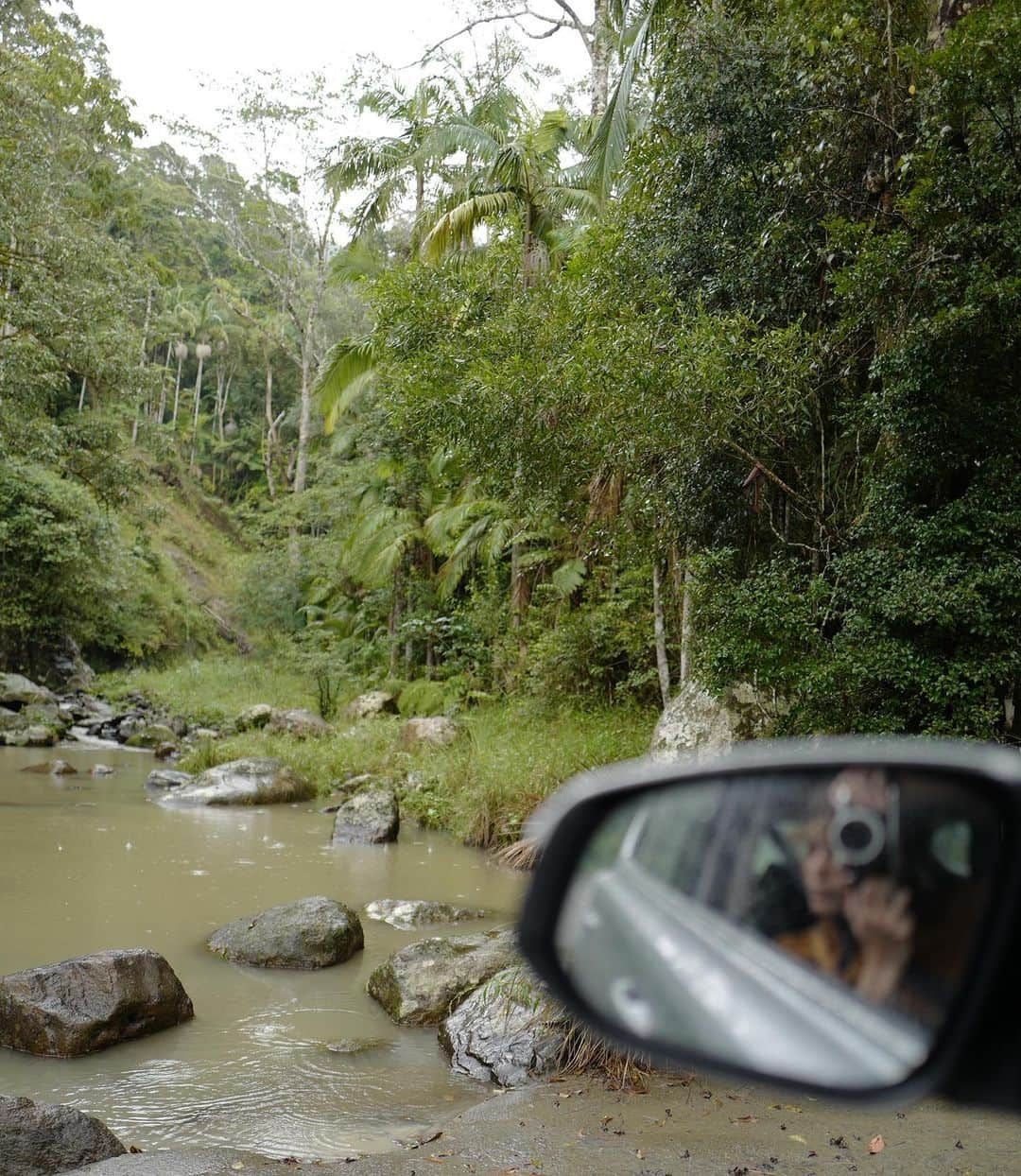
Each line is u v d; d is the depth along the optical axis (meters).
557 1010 5.12
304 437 37.78
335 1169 3.76
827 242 8.12
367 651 24.81
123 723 23.45
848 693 7.38
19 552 29.61
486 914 8.22
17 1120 3.96
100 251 24.36
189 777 15.24
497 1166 3.75
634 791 1.13
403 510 24.02
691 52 9.49
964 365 7.19
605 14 15.38
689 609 10.41
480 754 13.11
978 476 7.48
